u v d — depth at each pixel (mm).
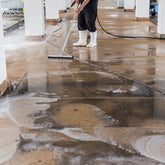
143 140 2818
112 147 2691
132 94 4051
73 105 3674
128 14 15344
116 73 5020
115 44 7637
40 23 8305
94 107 3613
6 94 4059
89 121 3227
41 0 8266
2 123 3182
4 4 17297
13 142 2787
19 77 4820
